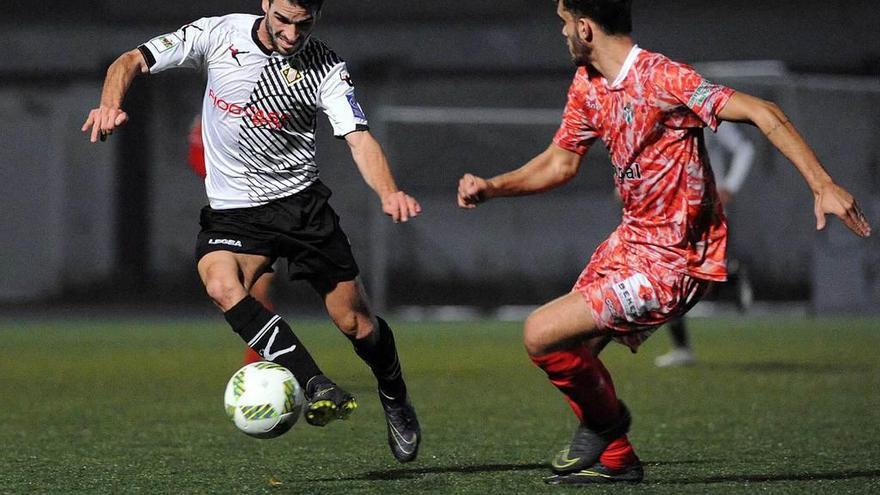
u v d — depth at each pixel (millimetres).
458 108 76375
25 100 76312
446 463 19000
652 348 45625
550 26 76375
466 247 66062
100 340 50406
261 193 17500
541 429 23438
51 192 76000
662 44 77375
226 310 16375
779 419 24594
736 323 59375
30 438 22391
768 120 14320
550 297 65875
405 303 66188
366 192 74562
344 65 17359
